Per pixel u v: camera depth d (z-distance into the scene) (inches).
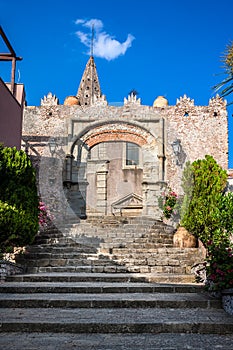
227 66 295.0
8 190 338.3
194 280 292.5
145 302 233.0
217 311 223.6
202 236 370.3
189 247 394.6
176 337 187.5
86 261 344.8
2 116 416.2
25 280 294.5
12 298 238.4
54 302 233.3
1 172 340.8
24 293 260.2
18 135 479.5
